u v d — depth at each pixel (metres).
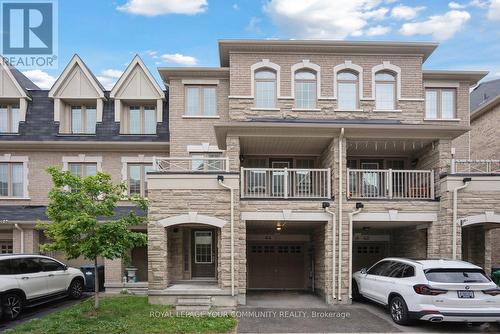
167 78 16.69
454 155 16.23
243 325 9.74
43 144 16.58
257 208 12.92
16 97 17.09
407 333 9.06
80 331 8.91
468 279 9.15
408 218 12.99
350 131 12.98
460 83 16.52
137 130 17.36
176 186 12.61
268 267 16.48
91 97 17.11
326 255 12.88
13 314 10.88
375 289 11.19
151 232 12.49
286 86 15.67
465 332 9.23
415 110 15.66
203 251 15.44
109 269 15.90
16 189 16.91
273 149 15.12
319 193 14.41
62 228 9.75
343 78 15.92
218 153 16.19
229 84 16.22
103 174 10.72
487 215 12.55
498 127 18.77
